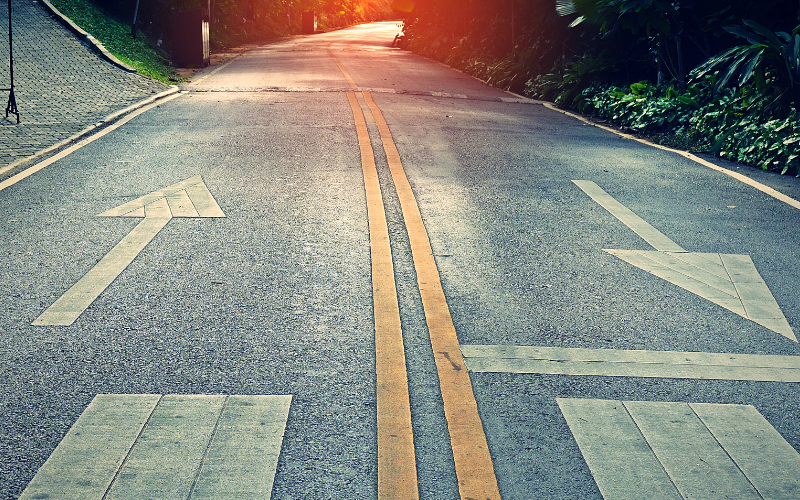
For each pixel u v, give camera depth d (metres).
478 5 27.12
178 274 5.17
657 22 13.94
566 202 7.48
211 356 3.96
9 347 4.02
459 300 4.82
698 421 3.43
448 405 3.51
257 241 5.91
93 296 4.75
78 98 13.55
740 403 3.61
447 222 6.59
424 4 35.41
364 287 4.99
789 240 6.44
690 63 15.66
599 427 3.36
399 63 26.25
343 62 24.94
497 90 18.88
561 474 3.01
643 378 3.84
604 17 14.88
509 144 10.65
